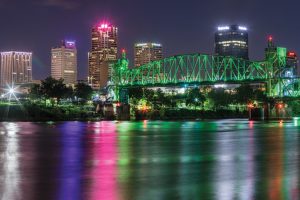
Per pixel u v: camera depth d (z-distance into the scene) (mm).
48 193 40594
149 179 47281
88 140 102062
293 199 37906
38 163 60375
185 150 77812
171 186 43438
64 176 49438
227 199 38062
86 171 53000
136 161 62188
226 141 97812
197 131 140500
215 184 44281
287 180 46156
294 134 123438
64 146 86688
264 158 64812
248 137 111375
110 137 112750
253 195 39375
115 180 46812
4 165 58406
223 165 57438
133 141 99062
